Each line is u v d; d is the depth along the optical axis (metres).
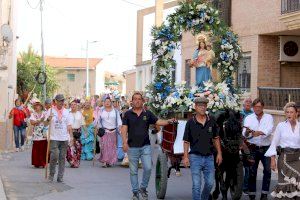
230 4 23.97
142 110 12.27
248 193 12.52
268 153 10.84
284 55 21.84
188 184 14.80
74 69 89.19
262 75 22.02
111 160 18.89
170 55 14.61
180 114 13.45
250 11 22.50
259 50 21.98
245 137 12.40
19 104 26.33
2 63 26.94
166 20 14.95
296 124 10.70
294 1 19.53
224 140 11.52
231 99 13.96
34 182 14.68
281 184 10.67
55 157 14.70
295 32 20.95
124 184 14.76
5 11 29.98
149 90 14.47
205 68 14.37
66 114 14.72
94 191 13.49
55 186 14.11
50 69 63.38
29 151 25.91
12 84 31.27
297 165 10.61
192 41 27.88
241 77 23.17
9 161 20.59
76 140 18.81
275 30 20.89
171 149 12.56
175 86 14.03
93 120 21.19
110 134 18.94
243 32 22.98
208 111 13.41
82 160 21.22
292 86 22.22
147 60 48.47
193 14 14.68
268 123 12.31
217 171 11.82
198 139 10.78
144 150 12.21
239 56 14.84
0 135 26.38
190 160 10.86
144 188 12.34
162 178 12.38
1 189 13.12
